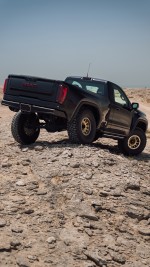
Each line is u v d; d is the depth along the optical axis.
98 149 10.87
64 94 10.40
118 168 9.94
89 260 6.19
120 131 12.52
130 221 7.67
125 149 12.93
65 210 7.56
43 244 6.37
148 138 22.80
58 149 10.59
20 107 10.95
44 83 10.58
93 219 7.41
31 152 10.65
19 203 7.60
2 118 27.36
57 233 6.77
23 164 9.65
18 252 6.08
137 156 13.24
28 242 6.35
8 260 5.83
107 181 8.97
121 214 7.80
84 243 6.57
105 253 6.41
